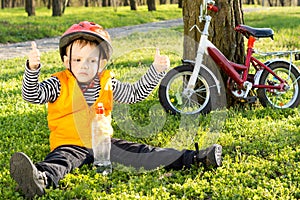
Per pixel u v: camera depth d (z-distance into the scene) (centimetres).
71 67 428
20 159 359
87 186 391
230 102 617
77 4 5791
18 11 4081
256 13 2703
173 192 385
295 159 449
